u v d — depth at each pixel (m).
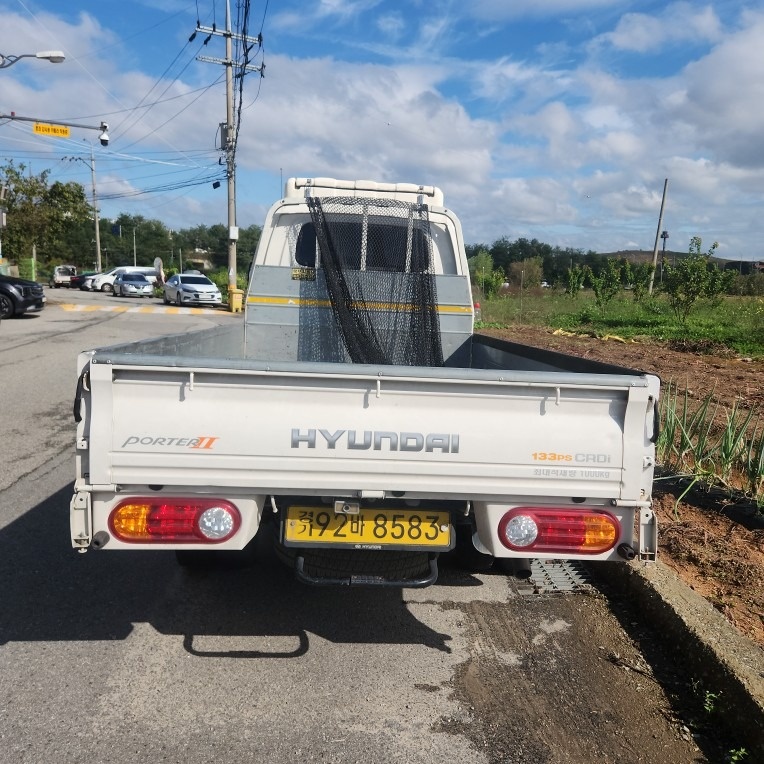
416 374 2.83
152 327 18.56
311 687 3.18
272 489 2.89
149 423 2.80
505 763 2.72
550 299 32.75
